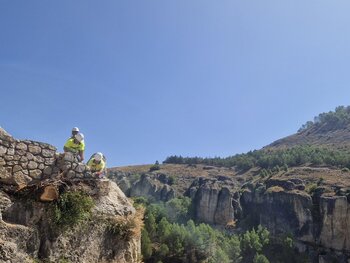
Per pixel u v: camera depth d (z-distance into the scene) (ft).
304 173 426.51
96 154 40.68
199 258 258.78
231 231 388.98
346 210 323.78
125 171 596.29
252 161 568.00
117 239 38.52
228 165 591.37
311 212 346.54
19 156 34.63
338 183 365.61
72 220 34.71
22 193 33.68
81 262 34.94
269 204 382.63
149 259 230.48
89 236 36.01
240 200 427.33
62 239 34.01
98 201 37.78
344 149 548.72
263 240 331.77
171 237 258.78
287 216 361.10
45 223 33.42
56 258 33.19
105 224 37.58
